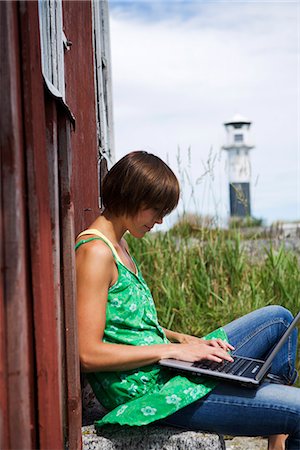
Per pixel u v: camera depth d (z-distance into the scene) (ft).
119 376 9.37
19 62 7.06
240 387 9.32
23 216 7.02
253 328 10.87
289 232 32.58
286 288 19.81
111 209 9.66
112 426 9.38
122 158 9.61
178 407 9.10
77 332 8.86
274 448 10.32
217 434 9.37
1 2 6.60
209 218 23.12
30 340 7.22
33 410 7.29
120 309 9.47
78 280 9.18
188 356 9.43
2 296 6.70
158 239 21.57
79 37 15.76
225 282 20.39
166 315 18.65
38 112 7.51
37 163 7.34
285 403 9.12
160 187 9.43
